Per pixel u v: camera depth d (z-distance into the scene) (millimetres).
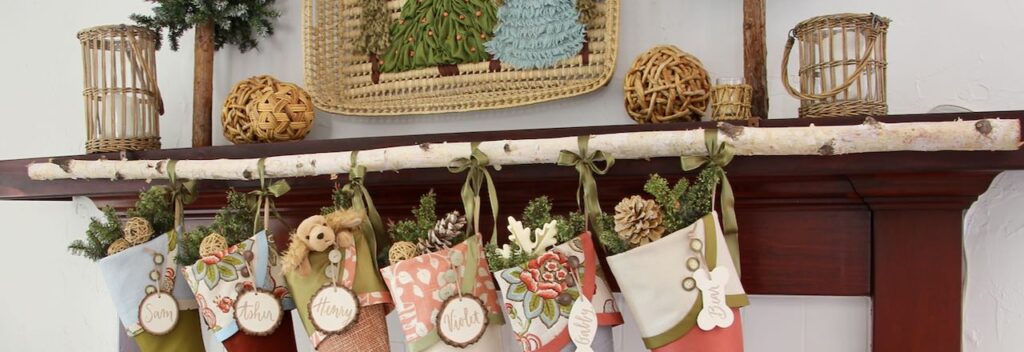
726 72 1019
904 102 948
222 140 1280
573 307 810
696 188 806
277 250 1111
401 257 902
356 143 993
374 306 929
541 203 881
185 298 1052
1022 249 898
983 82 917
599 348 829
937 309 863
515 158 893
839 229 914
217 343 1333
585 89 1041
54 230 1440
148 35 1153
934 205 854
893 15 955
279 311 976
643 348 1056
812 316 992
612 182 948
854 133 769
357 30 1210
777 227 936
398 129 1187
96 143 1141
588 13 1053
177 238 1051
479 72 1123
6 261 1468
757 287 945
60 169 1130
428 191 1049
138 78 1206
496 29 1102
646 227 799
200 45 1186
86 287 1418
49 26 1435
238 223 1019
